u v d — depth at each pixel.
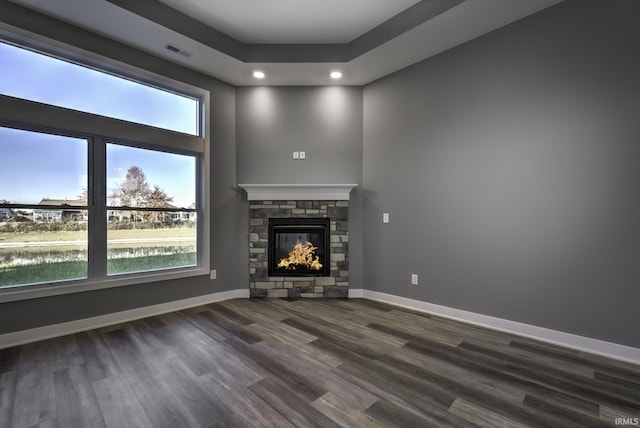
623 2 2.24
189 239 3.70
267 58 3.45
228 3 2.79
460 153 3.13
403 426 1.56
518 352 2.40
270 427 1.55
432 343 2.56
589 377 2.04
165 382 1.96
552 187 2.57
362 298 3.96
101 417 1.62
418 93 3.46
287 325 2.97
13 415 1.64
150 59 3.26
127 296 3.14
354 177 4.04
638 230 2.21
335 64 3.49
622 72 2.25
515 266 2.78
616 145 2.29
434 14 2.68
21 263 2.63
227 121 3.95
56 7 2.52
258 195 3.94
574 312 2.48
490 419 1.62
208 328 2.90
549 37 2.56
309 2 2.78
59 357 2.30
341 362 2.23
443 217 3.27
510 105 2.79
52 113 2.70
